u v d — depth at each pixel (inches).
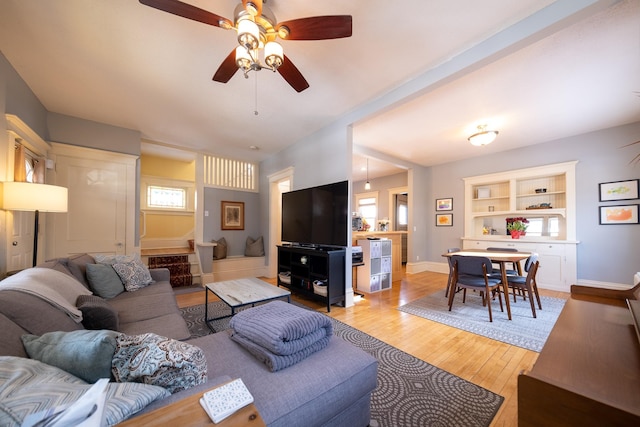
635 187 141.3
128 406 25.4
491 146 184.2
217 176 209.8
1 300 39.8
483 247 196.4
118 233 145.0
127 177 148.7
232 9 68.7
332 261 126.0
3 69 85.3
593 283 153.1
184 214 236.5
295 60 88.4
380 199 291.9
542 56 84.4
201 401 26.7
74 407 22.2
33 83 102.2
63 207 88.3
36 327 41.4
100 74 96.4
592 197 154.6
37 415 20.5
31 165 113.0
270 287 108.3
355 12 68.9
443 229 230.4
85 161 136.3
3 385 21.8
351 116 128.4
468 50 82.5
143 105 121.0
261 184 224.5
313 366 46.6
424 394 63.1
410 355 82.0
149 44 80.7
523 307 129.2
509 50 75.0
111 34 76.4
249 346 50.4
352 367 47.6
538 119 136.0
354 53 84.9
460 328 103.3
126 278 98.2
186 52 84.4
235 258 201.3
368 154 189.5
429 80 93.6
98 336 31.3
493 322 109.3
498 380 68.9
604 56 83.9
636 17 67.7
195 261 185.0
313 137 155.9
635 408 23.8
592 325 46.4
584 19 68.5
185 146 184.2
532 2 65.6
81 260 94.4
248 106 122.3
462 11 68.3
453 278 124.7
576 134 159.2
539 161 175.9
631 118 135.1
